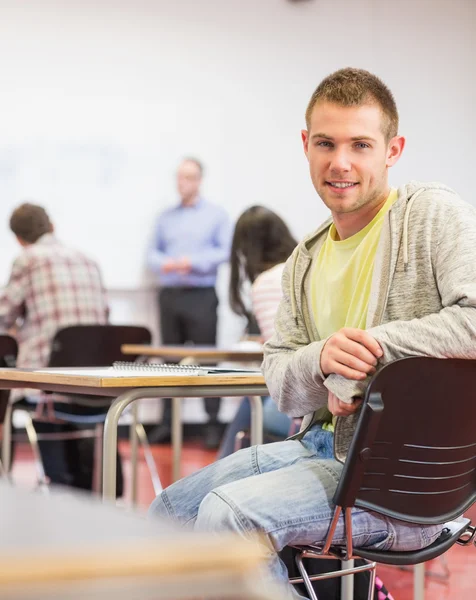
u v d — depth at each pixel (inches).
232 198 254.1
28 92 238.2
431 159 267.9
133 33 246.1
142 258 244.7
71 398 146.3
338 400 54.1
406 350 52.0
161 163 246.5
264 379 66.6
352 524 54.0
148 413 246.8
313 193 260.2
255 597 16.2
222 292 252.4
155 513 64.9
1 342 119.7
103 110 243.1
